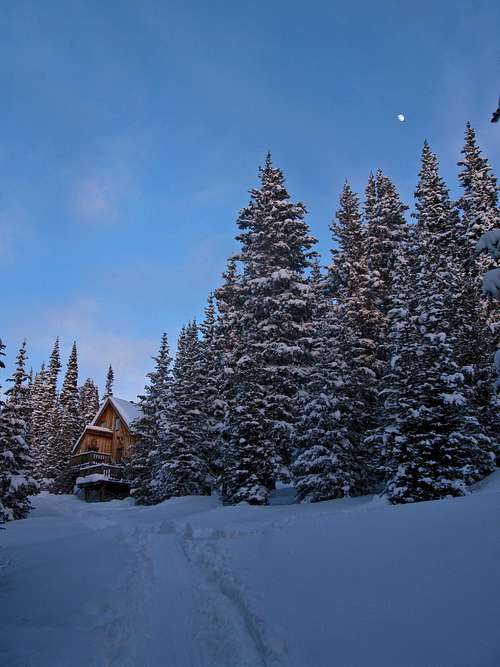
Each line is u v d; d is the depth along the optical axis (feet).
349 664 16.31
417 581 21.86
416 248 87.30
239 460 74.43
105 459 157.07
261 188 92.58
